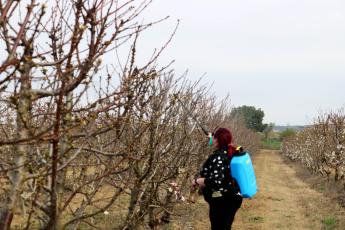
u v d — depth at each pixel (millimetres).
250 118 81125
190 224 9953
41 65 2494
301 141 33406
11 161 3180
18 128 2617
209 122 10211
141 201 5629
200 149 8695
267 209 13938
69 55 2537
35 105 3365
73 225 3941
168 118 5742
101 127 3129
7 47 2445
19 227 6020
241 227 11172
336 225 11102
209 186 5520
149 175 5395
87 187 4730
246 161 5434
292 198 16672
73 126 2674
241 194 5508
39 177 2785
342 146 19781
